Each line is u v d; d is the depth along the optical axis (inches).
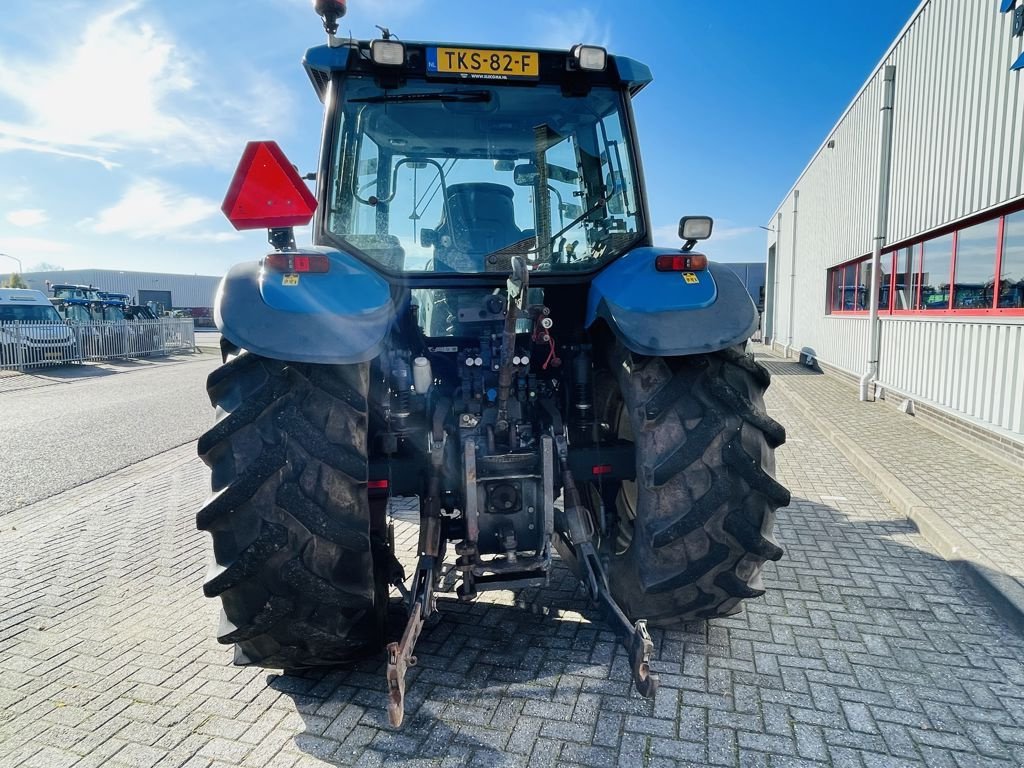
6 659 108.0
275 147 85.0
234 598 81.6
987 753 79.7
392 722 73.7
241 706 92.5
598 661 100.7
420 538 93.3
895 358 351.6
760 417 90.0
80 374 653.9
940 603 121.8
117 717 90.9
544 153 116.6
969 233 273.4
